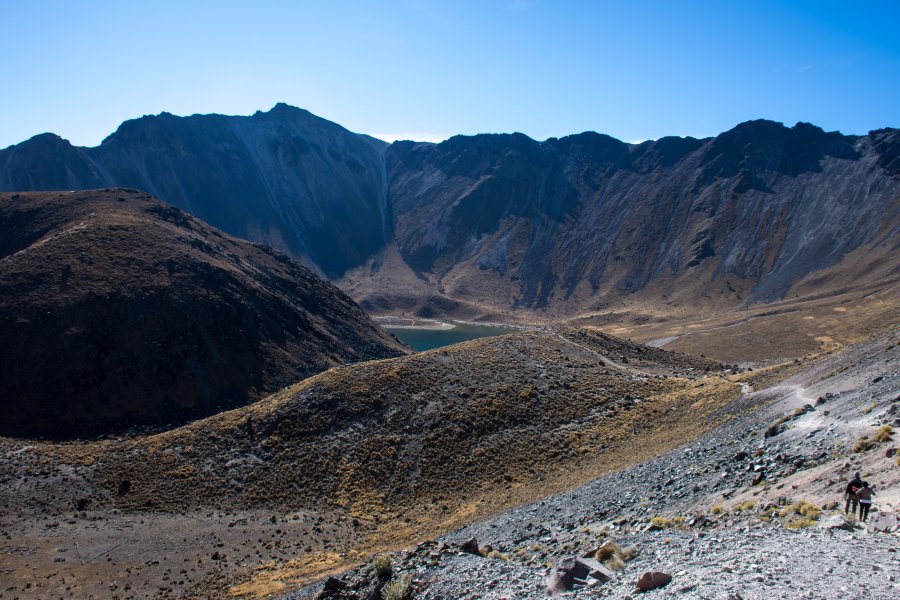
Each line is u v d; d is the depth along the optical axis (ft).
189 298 403.75
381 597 65.36
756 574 39.86
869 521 49.37
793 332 560.20
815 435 88.84
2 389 310.86
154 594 126.31
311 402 213.25
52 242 405.80
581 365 254.68
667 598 39.60
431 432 195.42
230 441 203.00
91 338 347.36
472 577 61.72
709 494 83.46
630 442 172.55
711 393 193.36
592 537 73.41
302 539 151.02
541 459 178.09
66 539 155.74
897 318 519.60
